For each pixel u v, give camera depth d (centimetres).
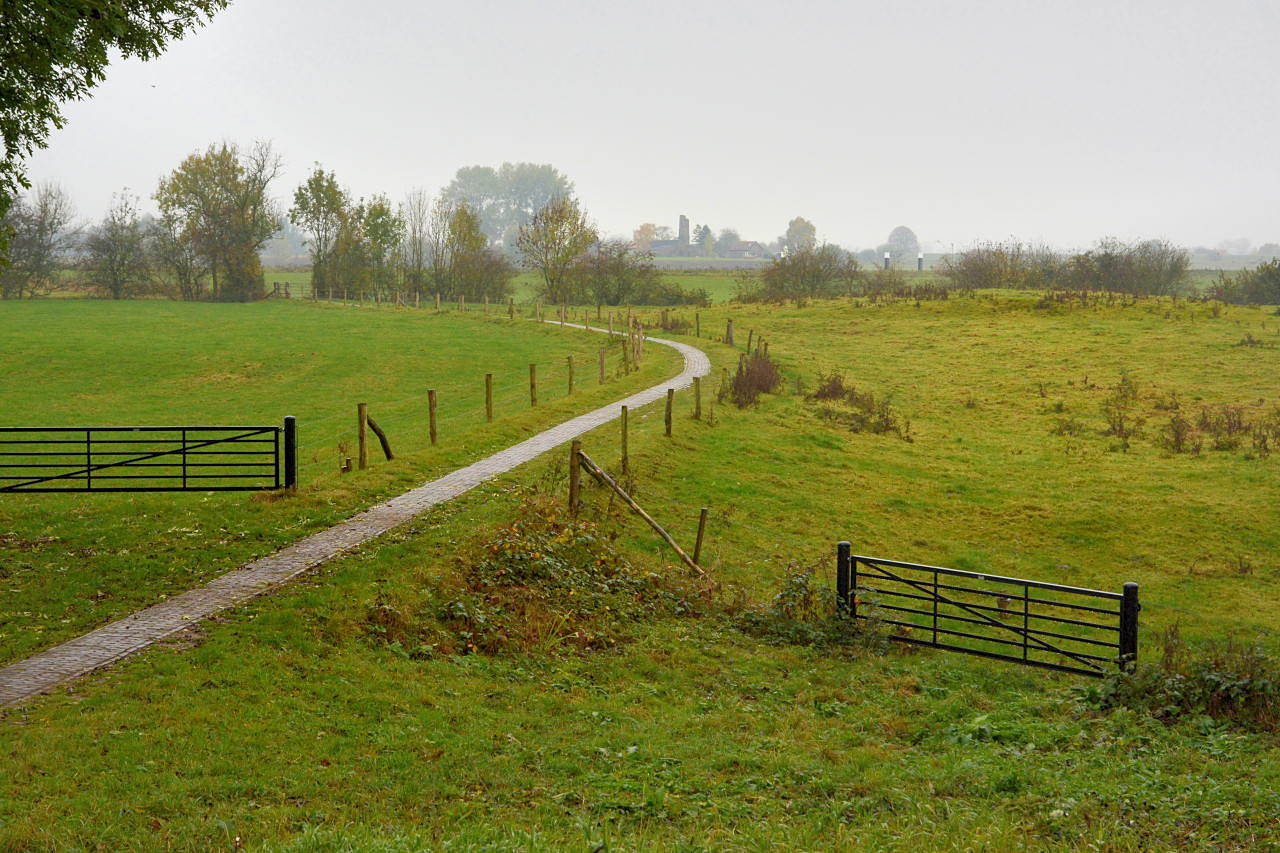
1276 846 902
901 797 1045
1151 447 3641
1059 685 1602
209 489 2038
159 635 1410
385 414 3881
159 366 5266
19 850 831
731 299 9188
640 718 1334
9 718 1123
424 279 9925
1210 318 6178
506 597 1730
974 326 6394
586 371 4944
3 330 6462
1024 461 3447
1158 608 2147
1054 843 913
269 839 873
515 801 1021
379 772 1072
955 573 1702
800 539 2486
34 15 1731
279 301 9731
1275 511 2812
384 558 1770
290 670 1330
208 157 9762
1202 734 1288
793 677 1586
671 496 2631
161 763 1029
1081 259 8438
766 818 987
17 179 1931
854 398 4366
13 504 2177
